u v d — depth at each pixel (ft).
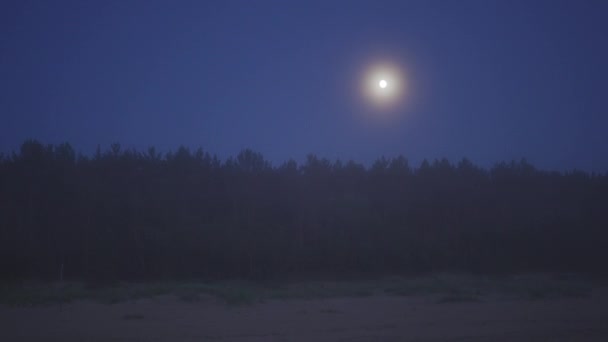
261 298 73.67
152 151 133.28
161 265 101.40
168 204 117.70
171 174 129.59
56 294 73.92
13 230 104.06
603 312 59.06
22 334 46.68
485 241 122.62
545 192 149.38
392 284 92.79
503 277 107.96
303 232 114.93
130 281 97.30
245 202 122.72
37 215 109.91
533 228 124.36
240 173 132.77
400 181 144.15
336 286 91.40
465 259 117.39
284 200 124.06
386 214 128.98
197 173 130.21
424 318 54.80
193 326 50.29
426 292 80.94
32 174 118.93
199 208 121.90
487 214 132.36
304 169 140.77
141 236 104.06
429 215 132.77
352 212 121.70
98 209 111.14
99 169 127.44
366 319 54.29
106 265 98.43
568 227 125.18
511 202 139.95
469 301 70.18
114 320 54.44
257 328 49.01
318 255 107.76
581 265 120.98
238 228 112.27
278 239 108.99
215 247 104.22
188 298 71.20
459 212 133.90
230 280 99.96
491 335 45.27
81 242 102.58
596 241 124.36
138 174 128.67
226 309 63.00
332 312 59.88
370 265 108.78
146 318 55.77
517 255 120.57
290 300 72.59
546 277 108.47
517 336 44.91
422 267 112.78
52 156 124.98
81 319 55.31
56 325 51.42
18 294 74.28
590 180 155.63
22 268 97.91
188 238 105.50
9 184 116.06
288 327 49.42
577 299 72.28
